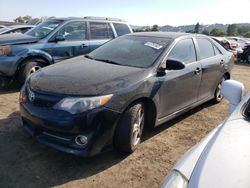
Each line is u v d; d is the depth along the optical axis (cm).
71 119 312
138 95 359
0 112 499
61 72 381
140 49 444
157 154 387
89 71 378
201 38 539
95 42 755
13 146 381
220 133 221
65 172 332
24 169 332
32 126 346
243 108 259
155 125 411
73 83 342
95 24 767
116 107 333
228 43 1672
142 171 345
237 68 1351
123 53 447
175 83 430
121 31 829
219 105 620
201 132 472
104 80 348
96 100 321
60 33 695
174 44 450
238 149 198
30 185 305
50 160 354
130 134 355
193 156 209
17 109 520
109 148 344
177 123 505
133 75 370
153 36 481
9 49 625
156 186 319
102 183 317
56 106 322
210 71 536
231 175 172
